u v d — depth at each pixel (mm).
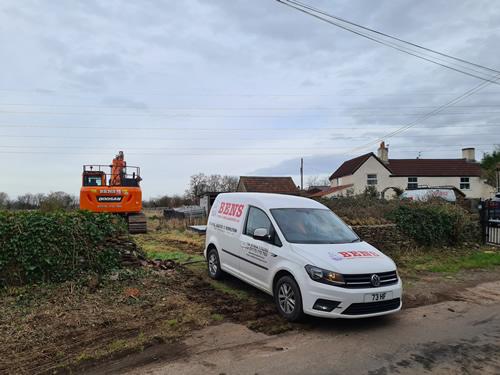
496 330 5492
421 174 39062
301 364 4273
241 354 4523
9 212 6996
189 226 19641
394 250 11398
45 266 6734
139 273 7645
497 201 20844
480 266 10273
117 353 4480
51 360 4281
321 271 5293
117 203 17250
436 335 5250
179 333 5125
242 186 36094
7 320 5285
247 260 6840
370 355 4543
